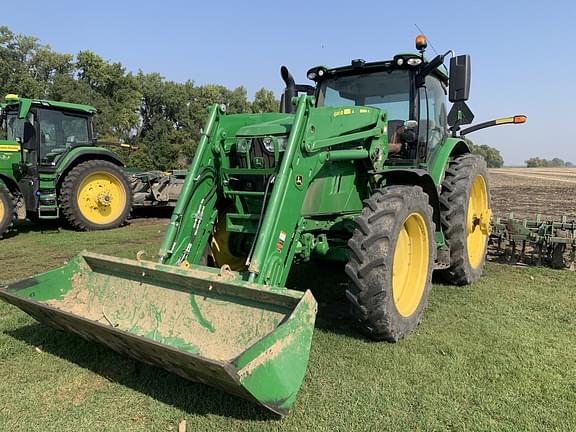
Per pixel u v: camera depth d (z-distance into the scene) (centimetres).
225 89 5069
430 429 267
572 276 586
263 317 291
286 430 267
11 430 268
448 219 515
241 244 449
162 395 303
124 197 1038
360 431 266
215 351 298
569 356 353
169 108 4712
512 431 265
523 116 591
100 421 277
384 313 358
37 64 4266
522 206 1440
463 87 437
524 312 450
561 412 283
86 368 338
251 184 408
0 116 1012
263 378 237
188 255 392
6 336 391
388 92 502
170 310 331
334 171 413
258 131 392
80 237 891
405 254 413
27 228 1023
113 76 4284
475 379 320
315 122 377
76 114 998
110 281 367
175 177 1208
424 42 470
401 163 489
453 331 402
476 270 562
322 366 338
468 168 541
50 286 364
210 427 271
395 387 310
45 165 929
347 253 407
